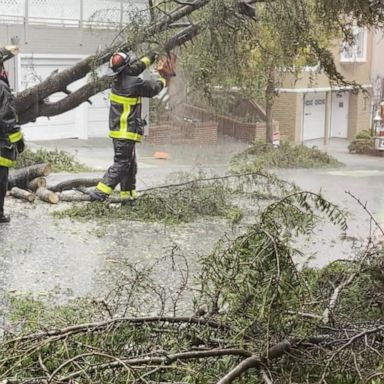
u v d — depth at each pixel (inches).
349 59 981.2
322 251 272.1
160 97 824.9
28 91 387.5
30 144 705.6
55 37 695.1
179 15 356.2
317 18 338.6
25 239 276.2
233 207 344.2
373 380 128.1
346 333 141.3
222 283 139.9
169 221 319.0
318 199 166.2
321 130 1041.5
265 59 472.7
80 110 784.9
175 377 130.5
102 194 331.0
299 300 135.3
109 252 261.3
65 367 127.7
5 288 213.0
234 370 126.4
